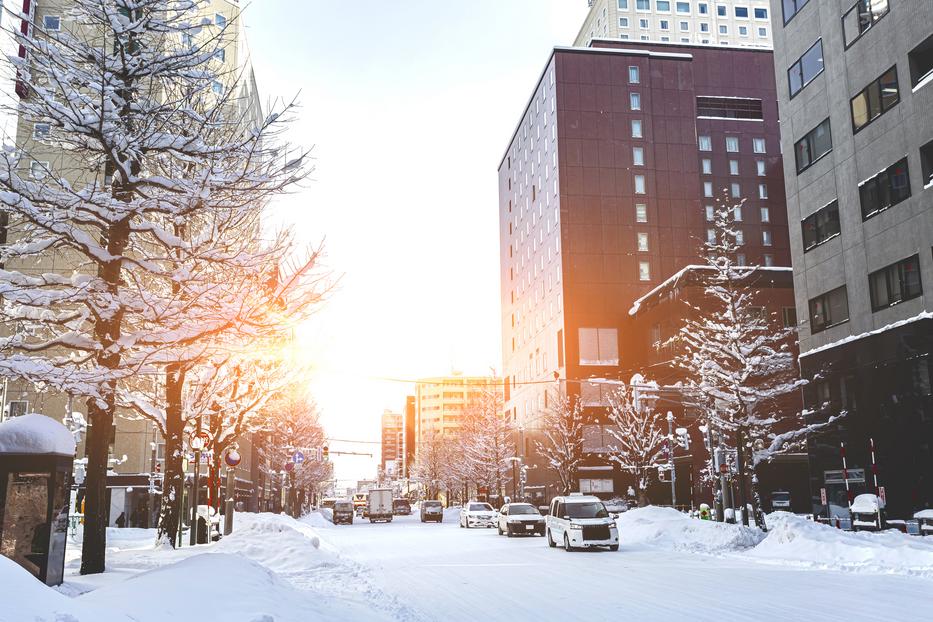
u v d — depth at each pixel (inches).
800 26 1449.3
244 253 503.2
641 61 3048.7
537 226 3228.3
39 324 550.6
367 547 1136.8
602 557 877.8
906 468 1128.2
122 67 494.3
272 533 864.3
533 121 3353.8
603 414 2625.5
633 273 2832.2
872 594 516.7
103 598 274.2
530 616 454.6
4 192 459.2
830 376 1325.0
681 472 2461.9
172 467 815.1
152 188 520.7
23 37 465.4
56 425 441.7
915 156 1131.3
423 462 5639.8
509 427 3309.5
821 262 1370.6
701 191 3228.3
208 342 543.2
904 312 1148.5
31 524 419.2
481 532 1612.9
